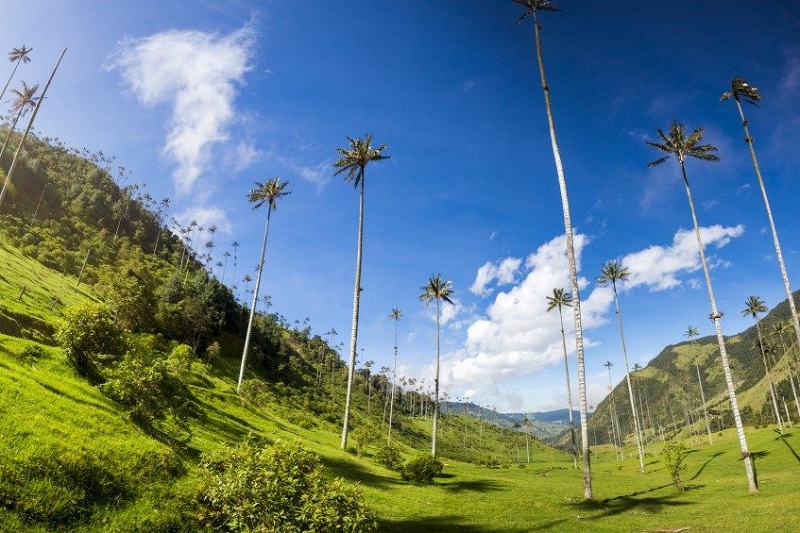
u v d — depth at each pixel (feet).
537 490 127.34
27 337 136.98
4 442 41.42
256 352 411.13
